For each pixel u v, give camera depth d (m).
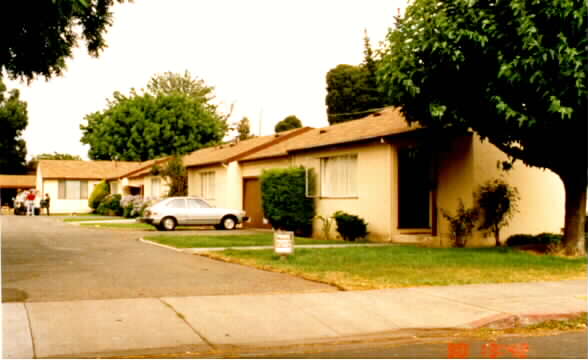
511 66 12.98
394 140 19.05
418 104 15.60
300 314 8.45
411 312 8.69
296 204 22.73
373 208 19.81
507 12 13.22
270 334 7.50
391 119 21.91
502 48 13.52
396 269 12.50
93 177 55.09
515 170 18.95
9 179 63.88
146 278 11.24
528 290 10.44
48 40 12.62
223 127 73.00
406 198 19.94
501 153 18.56
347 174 21.25
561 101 12.98
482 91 14.34
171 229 25.92
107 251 16.19
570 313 8.75
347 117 49.22
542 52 12.65
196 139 62.19
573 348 7.17
